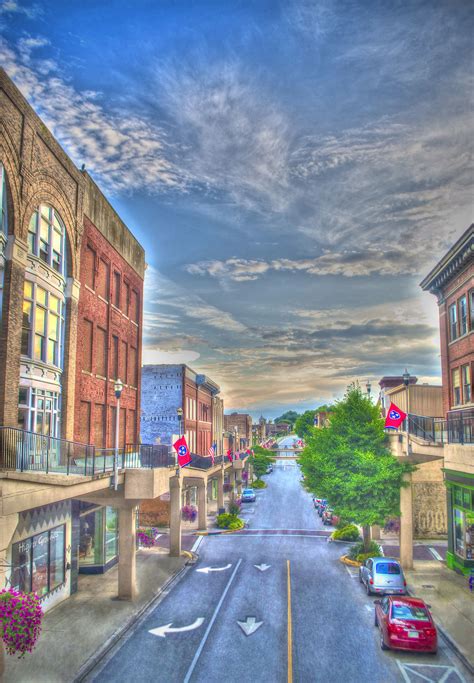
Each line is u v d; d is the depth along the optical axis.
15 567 19.11
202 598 23.41
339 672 15.62
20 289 20.16
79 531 27.38
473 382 29.06
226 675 15.37
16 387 19.70
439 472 39.19
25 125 20.55
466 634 18.84
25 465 18.89
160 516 43.97
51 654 16.83
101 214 30.12
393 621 17.00
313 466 33.75
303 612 21.31
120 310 33.78
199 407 59.25
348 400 32.69
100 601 22.97
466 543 27.81
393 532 40.09
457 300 31.69
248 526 45.09
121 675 15.39
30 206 21.11
